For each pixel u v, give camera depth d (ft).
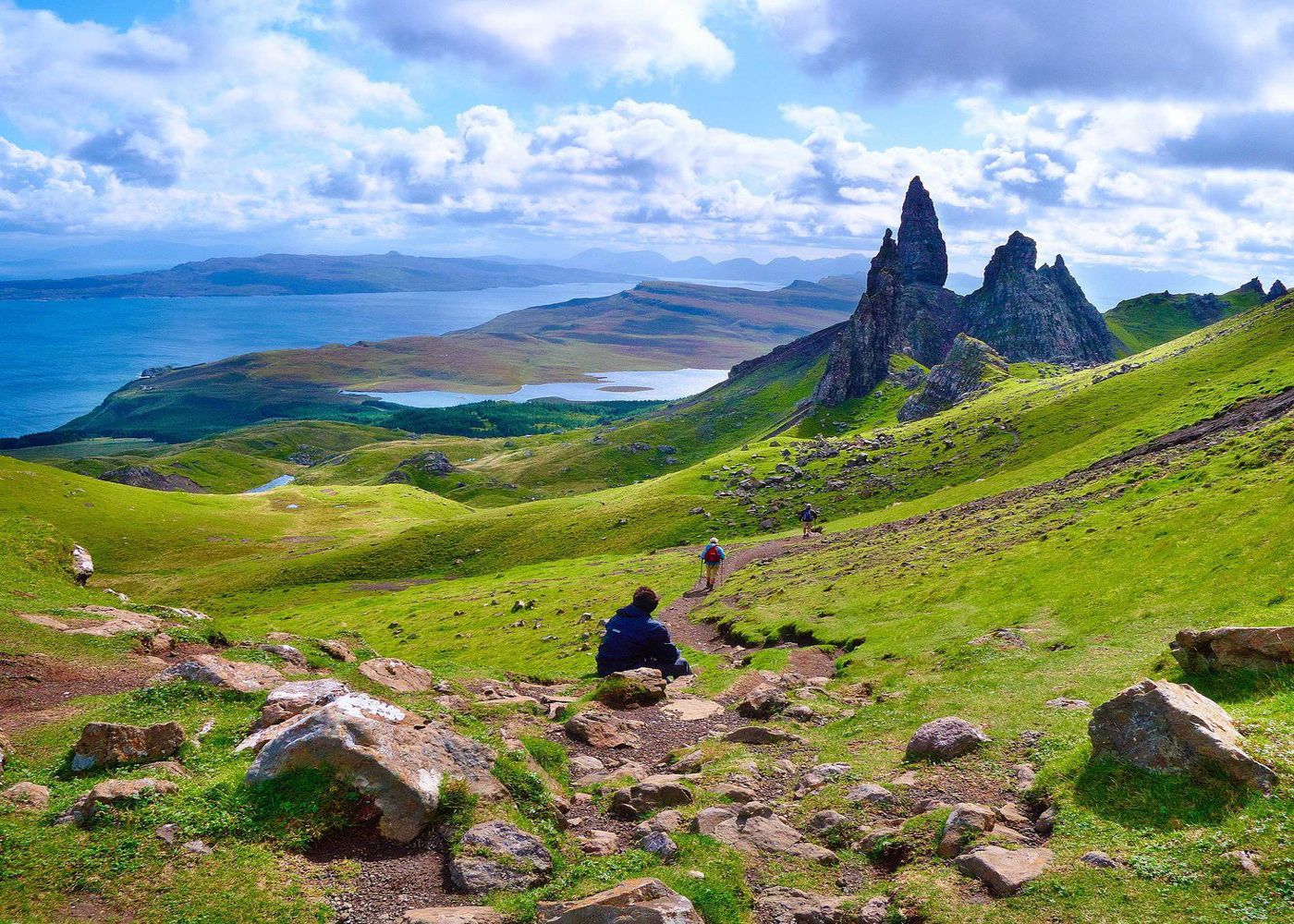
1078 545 145.28
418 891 45.65
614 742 80.18
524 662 215.72
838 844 53.93
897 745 73.77
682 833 54.75
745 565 278.87
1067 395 522.47
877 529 299.17
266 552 614.75
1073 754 56.95
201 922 40.22
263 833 48.32
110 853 44.78
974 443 498.28
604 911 41.32
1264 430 187.73
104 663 80.64
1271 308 492.54
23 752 58.44
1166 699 51.96
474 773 58.18
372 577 521.24
